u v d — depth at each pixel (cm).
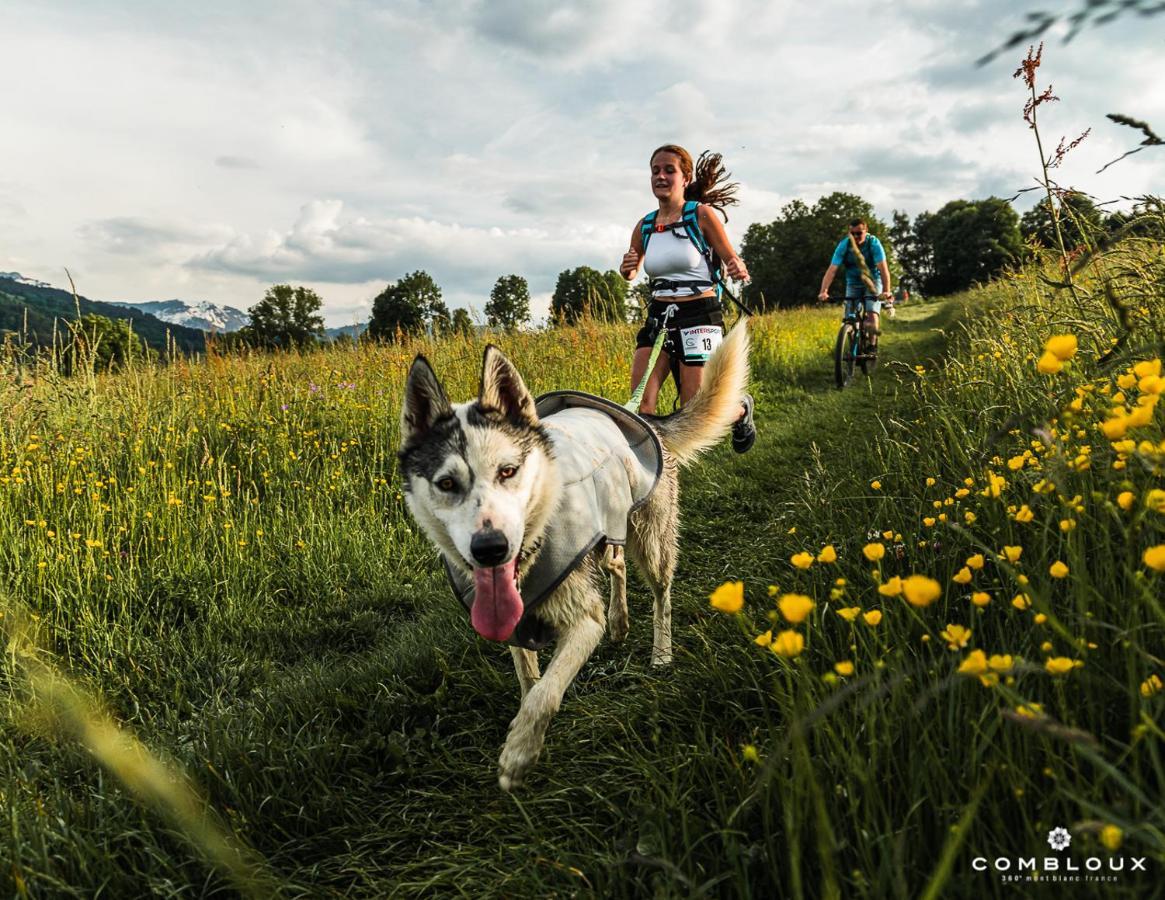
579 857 180
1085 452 209
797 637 133
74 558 404
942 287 6631
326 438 629
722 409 388
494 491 249
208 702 314
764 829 162
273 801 224
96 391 641
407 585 436
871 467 438
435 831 216
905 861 137
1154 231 325
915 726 165
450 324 996
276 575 440
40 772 246
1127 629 148
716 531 490
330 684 303
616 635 335
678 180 495
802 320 1975
